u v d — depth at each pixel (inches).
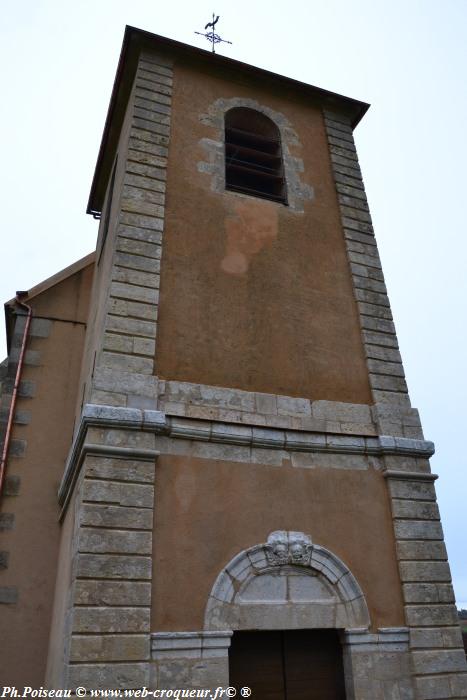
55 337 413.7
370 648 236.4
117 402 246.4
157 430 243.4
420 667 237.5
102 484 225.0
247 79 410.3
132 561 215.6
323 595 242.4
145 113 351.9
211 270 307.7
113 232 331.3
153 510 229.1
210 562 229.6
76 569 209.8
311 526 253.3
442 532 272.1
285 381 289.4
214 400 265.4
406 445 283.9
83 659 195.2
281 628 229.1
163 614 213.6
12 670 301.7
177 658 208.5
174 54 393.4
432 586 256.7
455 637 248.8
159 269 292.4
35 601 321.4
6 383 385.4
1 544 332.2
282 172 376.5
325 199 376.2
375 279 348.8
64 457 368.8
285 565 241.3
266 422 267.4
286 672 235.8
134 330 268.4
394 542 263.7
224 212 334.3
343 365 308.2
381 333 327.0
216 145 363.6
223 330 291.1
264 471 257.8
